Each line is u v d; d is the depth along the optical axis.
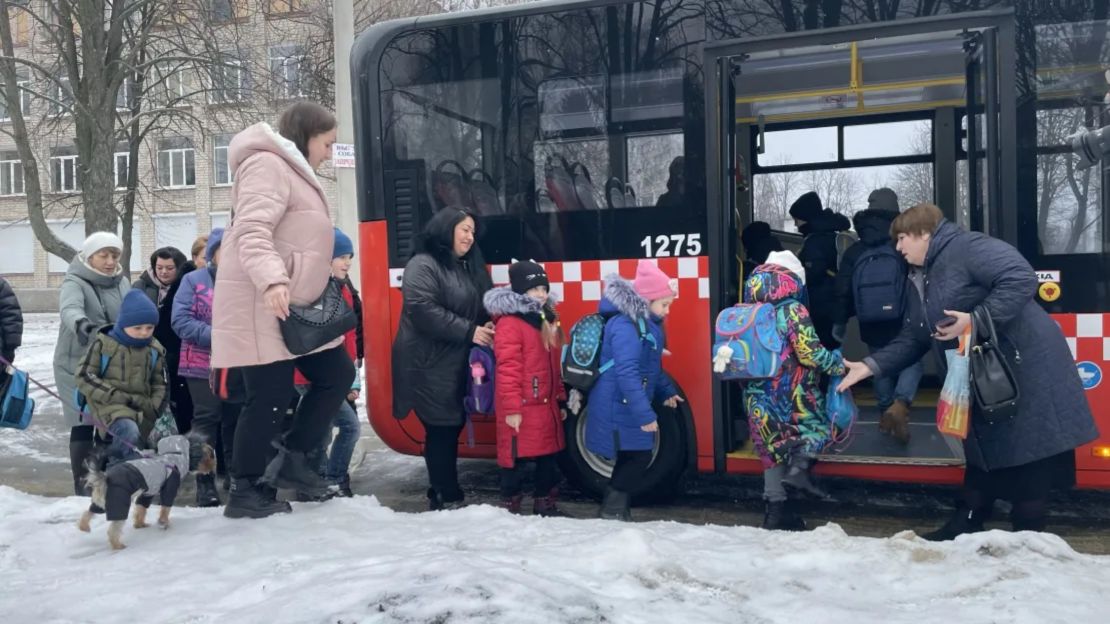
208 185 37.62
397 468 7.55
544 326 5.37
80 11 18.45
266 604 3.53
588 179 6.06
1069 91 5.33
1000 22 5.38
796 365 5.06
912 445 5.83
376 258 6.39
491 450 6.25
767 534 4.57
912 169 7.57
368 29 6.46
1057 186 5.34
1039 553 4.05
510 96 6.20
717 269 5.82
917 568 3.96
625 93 6.00
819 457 5.45
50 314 34.81
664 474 5.85
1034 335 4.52
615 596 3.65
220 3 19.52
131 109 20.39
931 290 4.67
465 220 5.50
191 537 4.55
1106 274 5.28
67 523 5.04
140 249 38.31
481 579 3.56
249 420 4.68
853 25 5.60
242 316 4.48
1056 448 4.46
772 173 7.86
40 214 19.95
